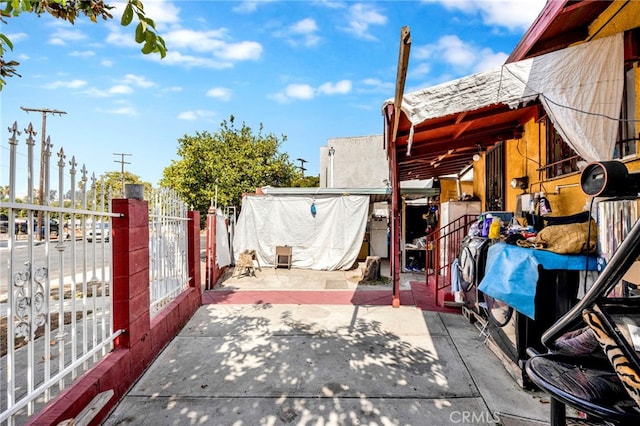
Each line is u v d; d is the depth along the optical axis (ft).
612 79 8.54
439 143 17.47
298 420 7.88
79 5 8.12
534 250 9.23
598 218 8.76
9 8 6.49
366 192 30.66
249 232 32.17
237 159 54.65
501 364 10.69
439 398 8.77
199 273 17.84
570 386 4.44
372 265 25.12
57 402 6.91
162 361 11.02
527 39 11.05
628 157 8.95
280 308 17.46
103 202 8.74
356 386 9.38
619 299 4.43
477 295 13.32
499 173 20.13
